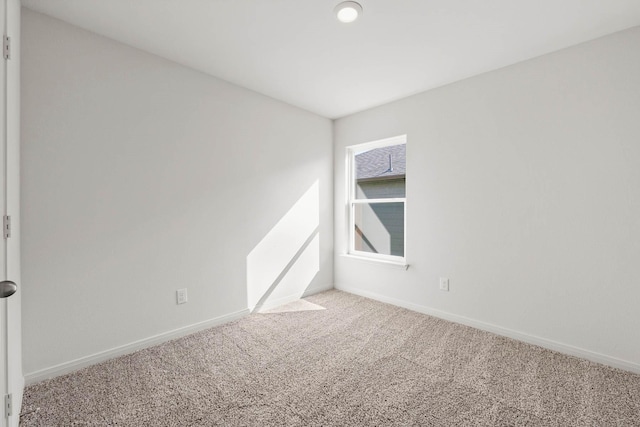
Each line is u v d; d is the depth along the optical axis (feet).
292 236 10.87
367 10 5.71
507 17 5.88
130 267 7.06
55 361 6.05
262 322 8.98
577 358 6.80
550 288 7.25
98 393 5.54
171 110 7.69
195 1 5.49
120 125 6.84
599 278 6.59
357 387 5.75
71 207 6.18
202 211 8.35
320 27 6.29
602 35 6.44
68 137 6.13
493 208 8.13
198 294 8.30
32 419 4.86
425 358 6.83
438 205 9.28
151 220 7.38
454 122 8.87
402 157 11.57
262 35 6.59
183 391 5.62
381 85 9.12
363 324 8.81
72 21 6.08
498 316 8.13
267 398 5.43
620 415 4.95
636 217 6.14
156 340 7.50
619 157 6.30
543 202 7.30
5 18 3.99
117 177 6.81
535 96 7.38
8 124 4.17
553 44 6.82
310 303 10.68
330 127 12.31
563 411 5.05
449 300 9.11
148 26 6.26
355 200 12.03
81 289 6.36
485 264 8.32
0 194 3.82
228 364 6.59
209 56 7.50
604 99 6.46
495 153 8.07
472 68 8.02
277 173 10.32
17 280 5.00
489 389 5.66
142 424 4.78
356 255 12.05
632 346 6.23
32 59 5.69
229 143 8.95
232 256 9.08
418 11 5.73
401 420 4.84
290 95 9.91
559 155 7.06
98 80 6.52
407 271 10.14
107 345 6.74
